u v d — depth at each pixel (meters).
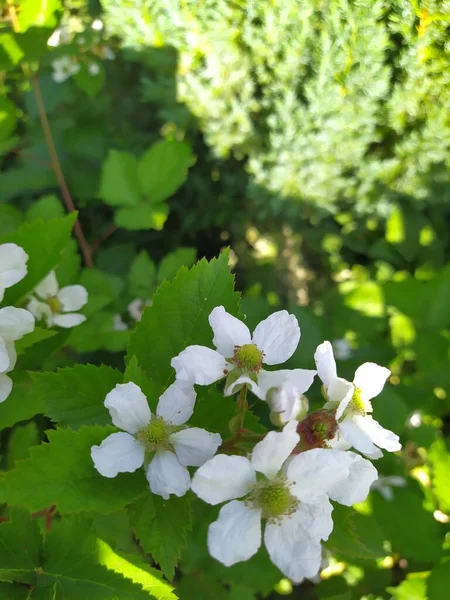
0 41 0.17
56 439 0.11
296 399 0.10
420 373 0.27
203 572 0.20
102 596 0.11
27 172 0.30
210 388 0.12
